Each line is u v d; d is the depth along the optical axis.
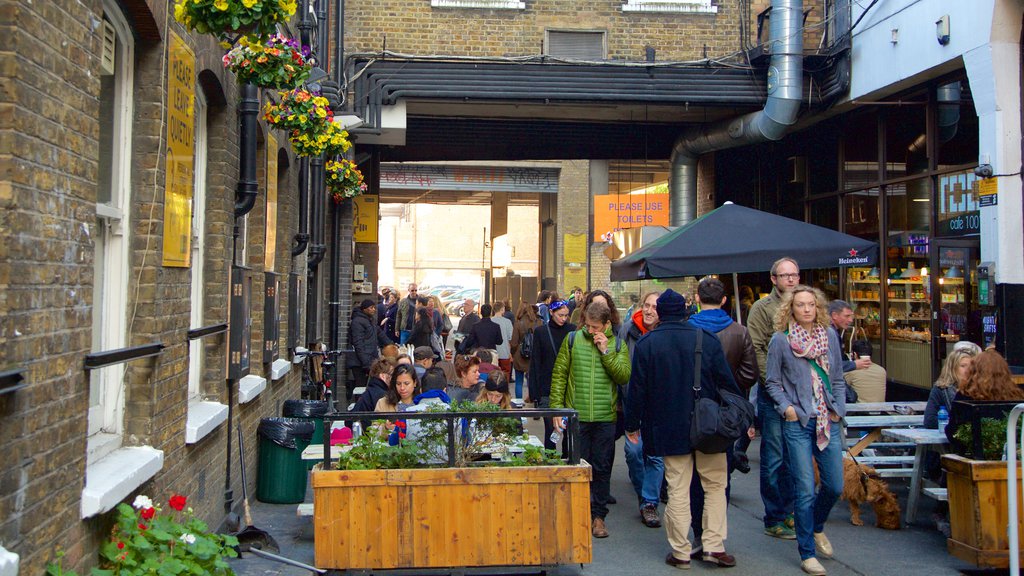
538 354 9.48
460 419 6.36
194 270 7.27
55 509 3.93
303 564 6.17
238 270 7.60
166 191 5.70
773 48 15.19
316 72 10.87
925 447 8.07
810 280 18.31
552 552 6.12
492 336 17.59
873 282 15.78
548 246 36.97
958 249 13.24
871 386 9.56
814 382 6.70
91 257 4.36
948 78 13.46
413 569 6.38
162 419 5.71
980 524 6.57
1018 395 6.95
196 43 6.45
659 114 17.42
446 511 6.06
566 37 15.87
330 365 13.16
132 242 5.50
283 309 11.15
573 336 7.93
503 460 6.41
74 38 4.12
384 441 6.43
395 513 6.04
